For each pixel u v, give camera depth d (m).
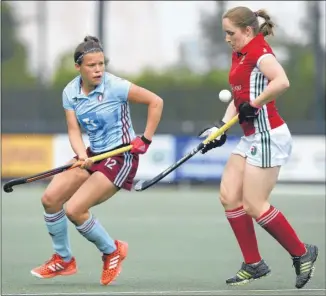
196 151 22.91
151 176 55.16
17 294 21.86
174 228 36.38
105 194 22.86
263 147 22.06
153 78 67.75
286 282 23.91
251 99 21.95
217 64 67.25
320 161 54.50
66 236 23.73
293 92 62.72
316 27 62.28
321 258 28.14
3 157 56.44
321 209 42.19
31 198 48.19
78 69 22.45
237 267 26.98
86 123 22.86
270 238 32.84
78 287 23.08
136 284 23.62
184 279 24.62
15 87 63.16
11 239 33.09
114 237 33.72
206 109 64.19
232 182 22.84
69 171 23.25
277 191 51.34
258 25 22.05
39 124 56.91
